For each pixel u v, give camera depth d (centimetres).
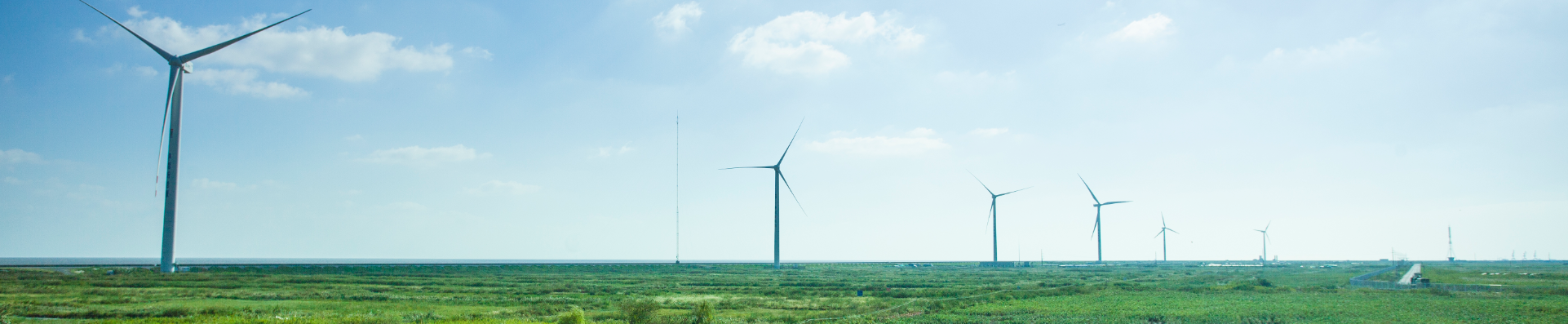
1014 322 5294
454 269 15288
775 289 9281
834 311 6200
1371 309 6016
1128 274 15688
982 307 6412
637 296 7869
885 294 8519
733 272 15800
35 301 5703
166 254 9725
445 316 5325
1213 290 8950
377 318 4959
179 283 8212
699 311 5284
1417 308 6091
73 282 7794
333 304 6128
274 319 4806
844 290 9300
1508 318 5416
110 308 5331
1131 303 6838
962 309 6241
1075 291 8512
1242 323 5212
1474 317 5503
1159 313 5738
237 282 8712
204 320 4722
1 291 6762
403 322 5000
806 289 9369
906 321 5434
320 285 8800
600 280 11256
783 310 6450
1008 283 11369
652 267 19212
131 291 6894
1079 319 5441
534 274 13312
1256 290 8888
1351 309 6019
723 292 8625
